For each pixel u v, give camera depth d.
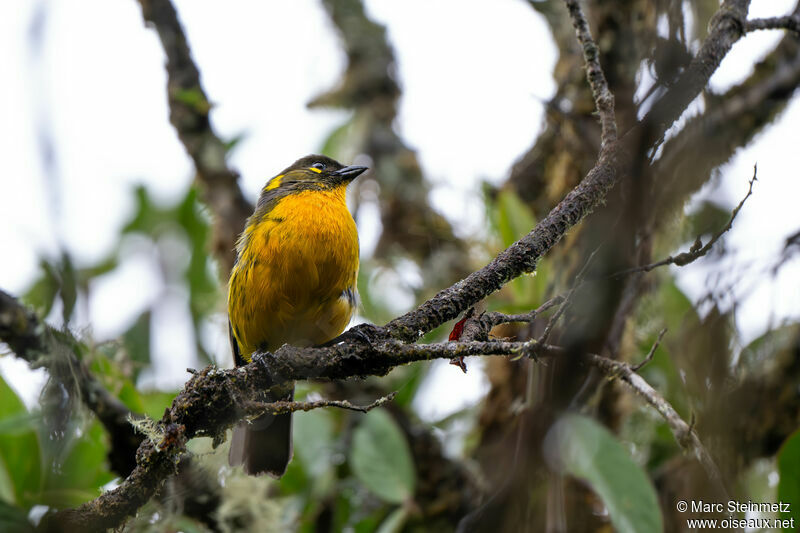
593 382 9.05
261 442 10.19
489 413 10.73
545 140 12.33
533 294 10.20
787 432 9.91
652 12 8.61
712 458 8.46
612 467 8.73
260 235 10.75
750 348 10.47
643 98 7.86
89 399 9.41
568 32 11.77
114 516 7.33
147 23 12.27
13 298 8.84
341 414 11.76
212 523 10.08
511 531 8.59
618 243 7.68
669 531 9.83
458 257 13.23
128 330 12.95
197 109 12.29
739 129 10.02
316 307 10.93
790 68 10.45
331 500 10.99
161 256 14.09
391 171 14.25
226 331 12.48
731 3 7.78
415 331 7.70
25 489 9.35
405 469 10.39
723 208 9.72
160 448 7.18
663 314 10.52
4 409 9.68
